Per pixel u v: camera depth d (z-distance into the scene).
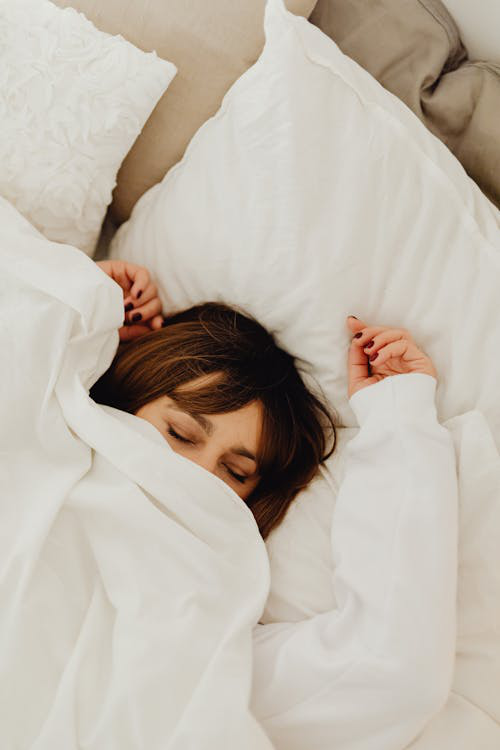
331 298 0.90
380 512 0.79
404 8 0.98
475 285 0.88
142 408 0.92
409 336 0.90
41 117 0.91
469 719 0.74
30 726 0.67
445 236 0.88
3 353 0.77
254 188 0.90
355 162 0.88
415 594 0.71
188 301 1.00
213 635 0.72
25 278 0.81
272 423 0.93
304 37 0.86
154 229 1.00
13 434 0.77
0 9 0.92
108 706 0.67
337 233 0.88
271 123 0.88
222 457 0.91
